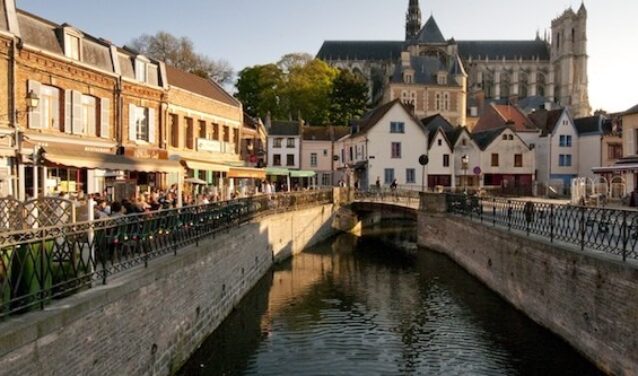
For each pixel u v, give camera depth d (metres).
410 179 47.56
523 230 16.31
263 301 16.92
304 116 69.69
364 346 12.88
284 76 71.06
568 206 13.11
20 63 16.25
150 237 10.02
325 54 109.00
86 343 6.84
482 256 19.53
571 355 11.59
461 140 49.75
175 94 25.34
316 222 30.03
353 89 71.75
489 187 45.94
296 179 58.12
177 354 10.37
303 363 11.74
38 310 6.35
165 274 9.65
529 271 14.33
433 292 18.23
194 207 12.61
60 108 18.27
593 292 10.56
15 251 6.16
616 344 9.70
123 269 8.92
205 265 12.30
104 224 8.06
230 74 65.31
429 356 12.23
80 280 7.41
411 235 34.31
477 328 14.07
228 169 25.61
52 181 18.42
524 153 50.88
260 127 50.09
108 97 20.67
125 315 7.98
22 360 5.57
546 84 113.81
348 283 19.69
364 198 36.19
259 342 13.05
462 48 114.81
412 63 84.06
